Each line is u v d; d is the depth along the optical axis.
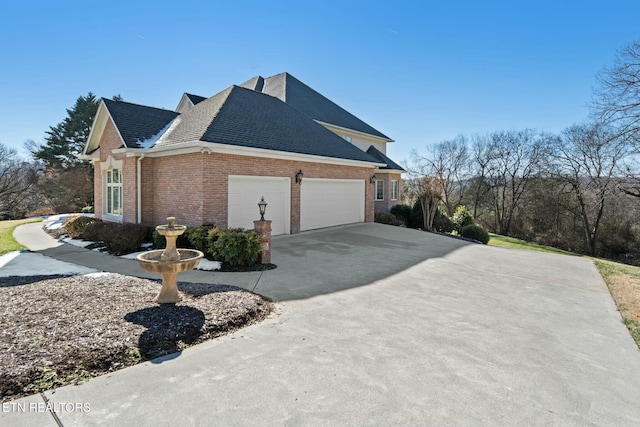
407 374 3.73
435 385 3.53
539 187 31.22
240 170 12.09
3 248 11.88
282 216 14.06
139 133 13.91
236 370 3.74
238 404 3.11
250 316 5.38
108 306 5.28
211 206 11.27
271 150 12.66
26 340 4.02
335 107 27.69
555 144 29.44
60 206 33.34
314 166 15.26
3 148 35.06
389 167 26.78
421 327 5.16
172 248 5.65
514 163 33.41
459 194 38.53
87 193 34.12
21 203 34.78
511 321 5.59
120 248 10.80
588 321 5.80
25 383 3.28
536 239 31.08
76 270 8.30
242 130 12.95
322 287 7.28
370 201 19.19
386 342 4.57
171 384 3.43
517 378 3.75
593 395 3.48
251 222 12.66
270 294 6.70
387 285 7.58
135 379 3.51
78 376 3.51
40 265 8.95
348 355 4.15
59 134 36.88
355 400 3.21
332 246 12.17
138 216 13.09
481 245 14.59
